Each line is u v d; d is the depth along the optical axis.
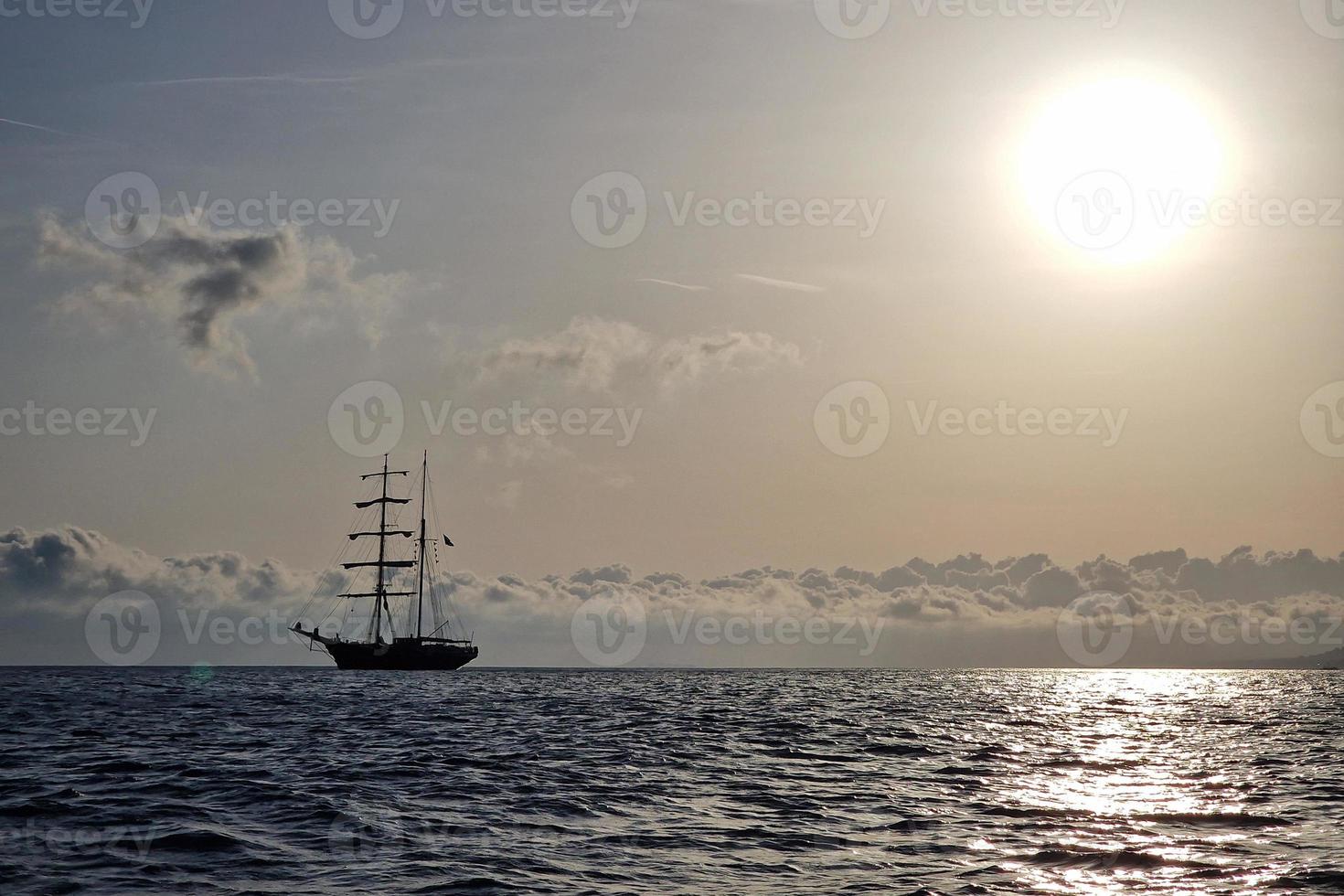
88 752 50.56
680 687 157.88
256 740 57.97
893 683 189.00
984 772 46.12
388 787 39.00
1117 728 74.56
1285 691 156.00
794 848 28.78
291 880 24.83
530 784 40.34
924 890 24.05
